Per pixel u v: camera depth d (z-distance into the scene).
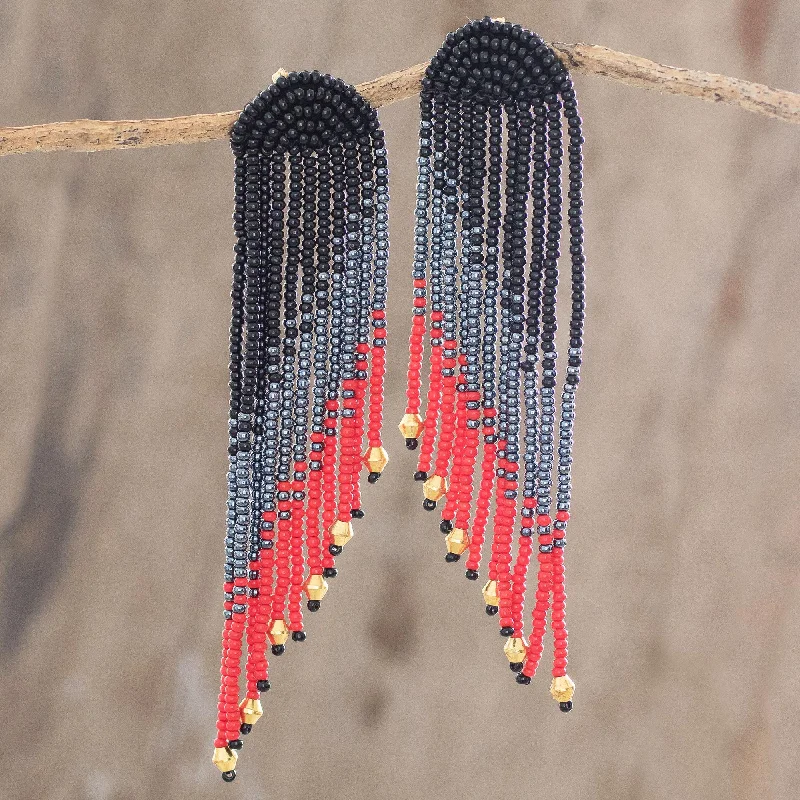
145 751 0.50
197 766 0.50
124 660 0.50
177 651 0.50
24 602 0.50
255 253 0.44
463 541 0.45
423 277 0.44
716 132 0.50
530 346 0.45
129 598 0.50
